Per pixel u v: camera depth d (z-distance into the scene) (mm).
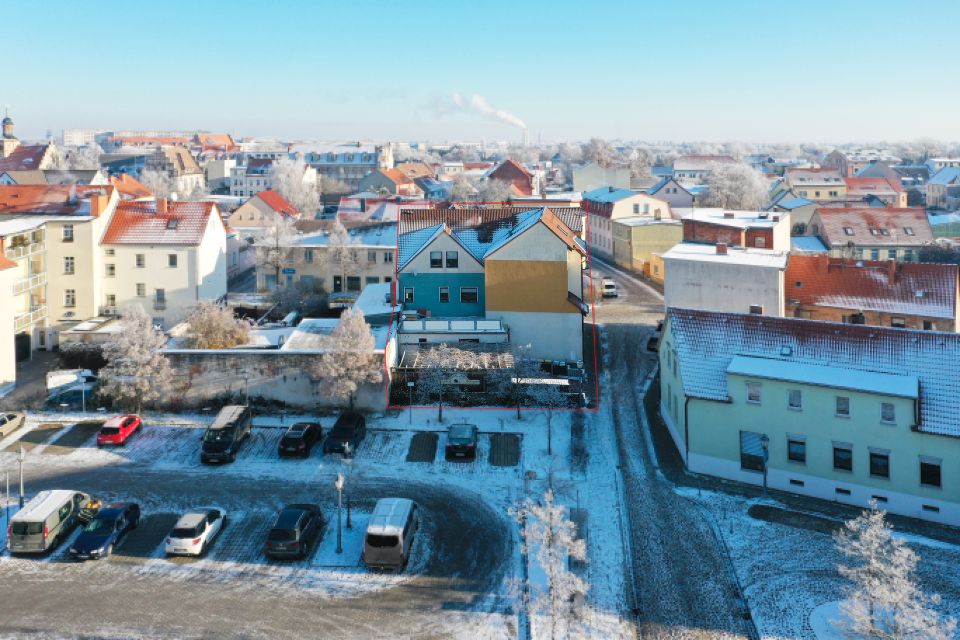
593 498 38062
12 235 57719
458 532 34656
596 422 47688
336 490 38531
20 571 31156
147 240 65688
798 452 38875
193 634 27328
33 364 58750
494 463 41781
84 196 68312
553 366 55094
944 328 57719
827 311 61719
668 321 45312
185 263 65625
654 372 56938
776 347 40938
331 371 45625
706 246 70688
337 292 76688
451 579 31016
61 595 29500
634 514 36500
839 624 27656
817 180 176750
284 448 41938
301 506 34250
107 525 33062
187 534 32156
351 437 42688
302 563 32062
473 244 60156
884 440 36406
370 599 29578
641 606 29375
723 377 40969
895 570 25203
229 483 39188
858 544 27141
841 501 37781
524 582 30891
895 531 34781
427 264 58469
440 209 64000
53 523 32844
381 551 31188
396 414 47781
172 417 47312
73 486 38500
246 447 43281
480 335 54062
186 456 42250
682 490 39156
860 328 39750
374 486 39031
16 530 32062
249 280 91125
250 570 31516
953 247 98812
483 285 58344
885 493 36625
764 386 39281
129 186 122250
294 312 68750
